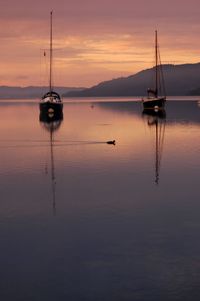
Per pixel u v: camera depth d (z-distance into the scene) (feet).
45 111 296.71
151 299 42.45
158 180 91.04
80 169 104.58
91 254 52.42
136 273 47.37
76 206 72.64
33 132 201.98
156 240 56.44
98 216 66.90
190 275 46.73
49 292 43.93
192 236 57.67
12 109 490.08
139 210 69.67
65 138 174.91
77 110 440.45
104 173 99.14
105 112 387.14
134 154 127.44
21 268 49.11
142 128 214.69
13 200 77.00
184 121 252.62
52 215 67.92
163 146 145.48
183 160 115.55
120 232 59.57
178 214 67.15
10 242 56.65
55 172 101.55
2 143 161.07
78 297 42.98
